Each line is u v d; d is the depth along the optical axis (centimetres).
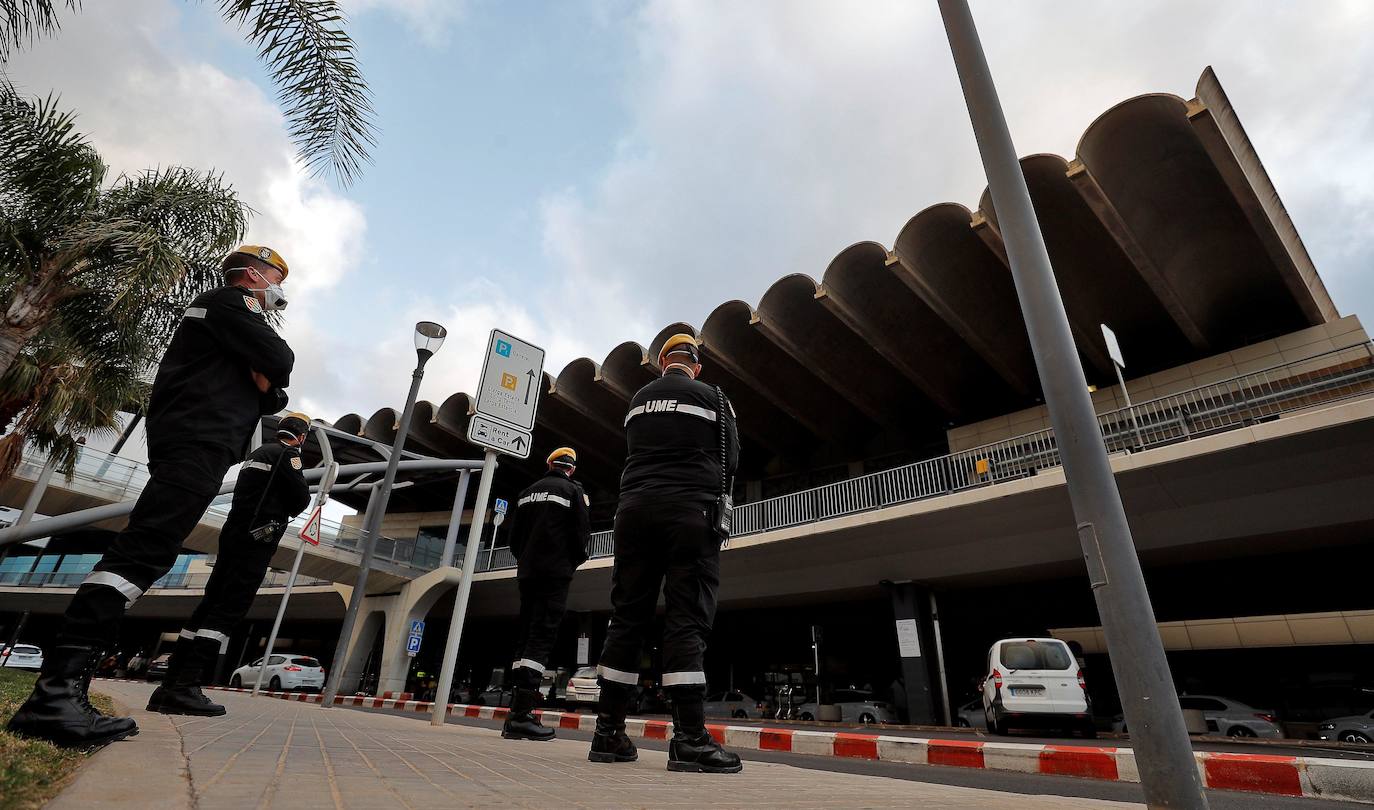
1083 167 1596
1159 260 1789
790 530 1889
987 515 1581
